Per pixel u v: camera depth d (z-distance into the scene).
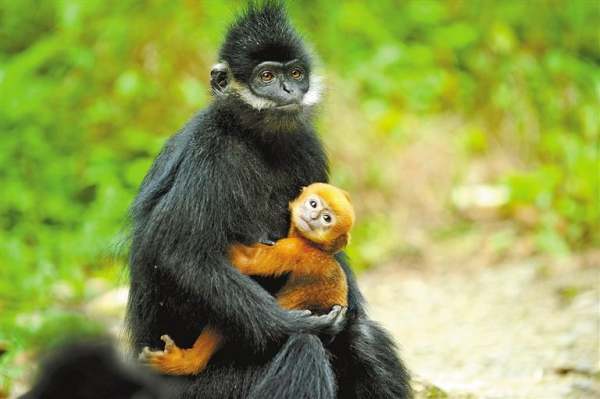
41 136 17.06
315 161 8.93
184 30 17.94
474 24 20.50
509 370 11.57
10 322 12.18
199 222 7.98
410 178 18.28
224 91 8.56
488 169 18.80
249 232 8.34
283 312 7.98
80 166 17.03
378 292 15.34
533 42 20.34
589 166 16.88
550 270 15.45
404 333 13.35
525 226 17.19
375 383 8.55
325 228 8.18
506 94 19.11
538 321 13.33
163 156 8.58
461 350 12.46
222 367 8.11
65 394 4.76
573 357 11.80
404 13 20.95
